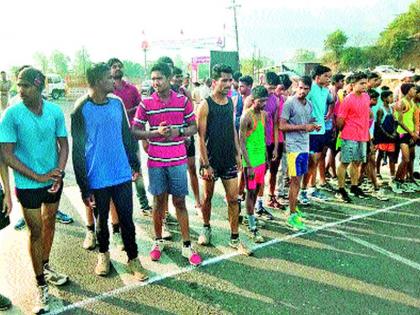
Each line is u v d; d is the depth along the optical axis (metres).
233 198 4.22
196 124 3.99
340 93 6.70
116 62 4.79
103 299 3.44
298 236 4.78
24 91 3.00
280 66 34.69
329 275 3.85
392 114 6.57
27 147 3.12
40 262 3.27
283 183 5.94
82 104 3.40
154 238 4.58
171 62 5.30
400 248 4.46
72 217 5.41
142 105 3.80
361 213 5.58
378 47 71.19
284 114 4.71
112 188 3.57
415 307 3.34
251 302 3.39
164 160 3.86
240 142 4.37
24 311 3.27
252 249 4.41
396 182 6.68
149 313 3.24
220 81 3.89
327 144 6.39
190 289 3.59
